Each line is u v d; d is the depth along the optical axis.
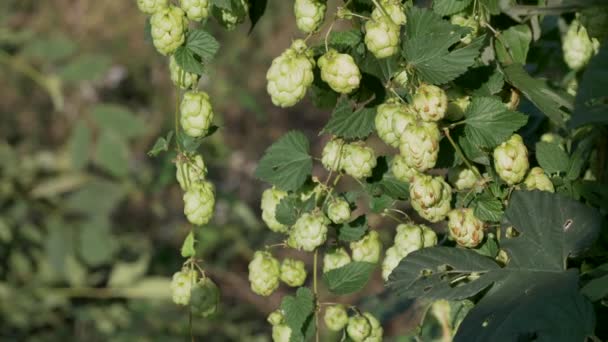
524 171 1.12
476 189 1.14
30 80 3.31
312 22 1.13
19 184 2.44
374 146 3.29
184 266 1.20
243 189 3.70
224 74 3.90
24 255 2.59
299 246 1.16
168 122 3.23
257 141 3.89
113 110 1.86
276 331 1.20
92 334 2.58
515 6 1.15
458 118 1.14
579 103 1.02
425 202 1.11
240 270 3.27
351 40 1.12
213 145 2.96
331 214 1.15
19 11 3.61
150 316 2.58
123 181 2.18
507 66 1.15
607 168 1.20
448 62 1.09
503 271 1.09
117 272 2.55
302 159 1.18
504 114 1.12
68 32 3.63
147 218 3.07
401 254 1.15
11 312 2.50
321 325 2.67
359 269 1.17
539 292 1.06
